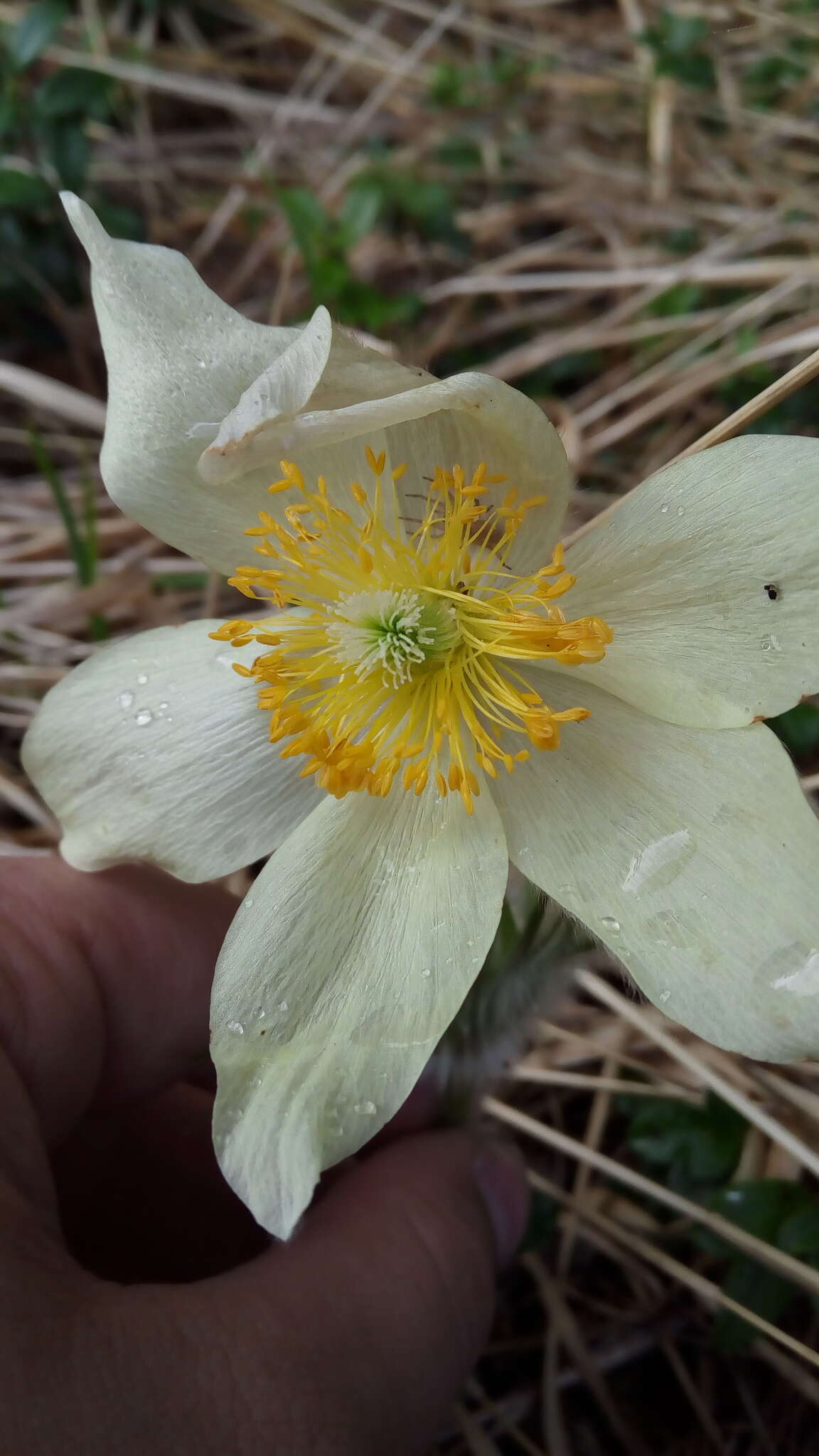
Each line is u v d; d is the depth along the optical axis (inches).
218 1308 2.5
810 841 2.3
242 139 7.1
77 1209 3.4
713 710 2.4
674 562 2.4
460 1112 3.5
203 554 2.7
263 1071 2.4
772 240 5.7
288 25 7.3
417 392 2.2
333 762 2.5
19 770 4.7
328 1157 2.2
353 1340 2.7
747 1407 3.8
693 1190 3.8
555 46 7.1
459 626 2.7
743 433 4.9
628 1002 3.8
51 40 5.5
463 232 6.1
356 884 2.5
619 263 6.0
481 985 2.9
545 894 2.7
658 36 6.1
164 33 7.5
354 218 5.3
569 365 5.6
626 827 2.4
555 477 2.5
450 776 2.5
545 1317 4.1
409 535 2.8
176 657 2.8
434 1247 3.0
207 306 2.6
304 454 2.6
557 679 2.7
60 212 5.8
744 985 2.2
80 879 3.2
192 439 2.6
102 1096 3.3
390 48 7.2
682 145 6.4
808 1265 3.5
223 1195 3.6
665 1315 3.9
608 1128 4.3
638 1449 3.7
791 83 6.4
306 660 2.7
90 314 6.1
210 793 2.7
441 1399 2.8
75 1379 2.2
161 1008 3.3
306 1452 2.4
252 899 2.5
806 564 2.3
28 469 5.9
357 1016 2.4
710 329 5.4
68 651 4.8
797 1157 3.4
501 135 6.7
